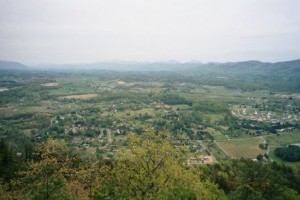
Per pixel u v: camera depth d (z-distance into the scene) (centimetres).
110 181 5341
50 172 5397
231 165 11650
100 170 5809
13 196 5691
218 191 6856
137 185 5050
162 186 5022
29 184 5369
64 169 5744
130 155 5212
